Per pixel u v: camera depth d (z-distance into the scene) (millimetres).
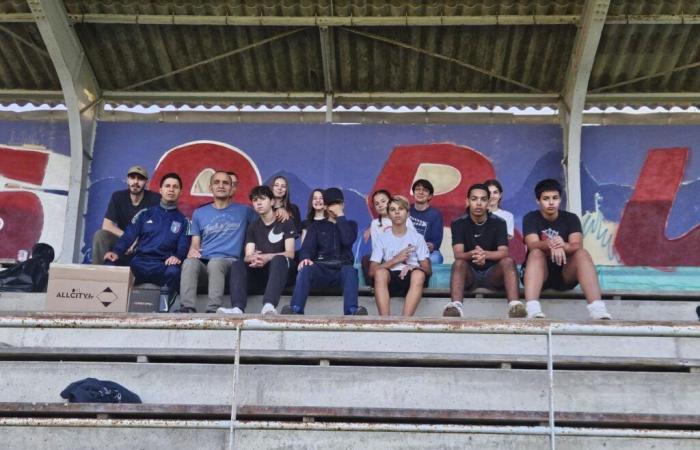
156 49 11156
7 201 10992
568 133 10984
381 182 11055
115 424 5930
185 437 6434
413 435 6398
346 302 8164
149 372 7039
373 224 8891
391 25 10688
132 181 9875
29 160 11133
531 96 11305
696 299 8938
